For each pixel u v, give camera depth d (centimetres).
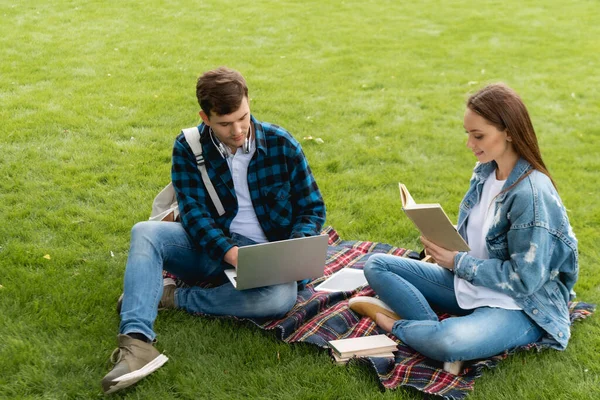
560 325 323
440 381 307
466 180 595
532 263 304
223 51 1038
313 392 298
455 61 1045
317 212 365
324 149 649
